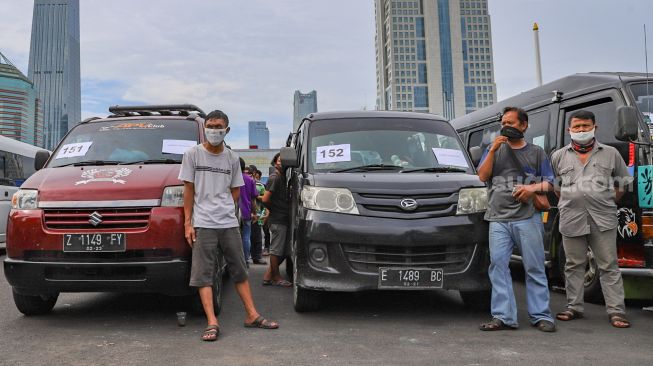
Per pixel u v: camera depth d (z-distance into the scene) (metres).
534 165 4.85
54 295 5.16
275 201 7.05
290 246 6.59
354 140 5.93
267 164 23.91
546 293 4.81
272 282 7.30
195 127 6.21
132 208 4.75
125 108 6.78
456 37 168.12
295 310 5.43
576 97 6.59
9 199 12.20
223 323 4.98
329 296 6.23
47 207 4.74
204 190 4.68
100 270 4.64
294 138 7.33
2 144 12.28
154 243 4.67
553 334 4.57
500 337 4.45
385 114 6.43
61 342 4.29
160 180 4.94
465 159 5.88
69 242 4.63
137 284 4.64
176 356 3.90
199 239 4.61
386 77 175.38
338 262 4.79
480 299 5.36
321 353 3.98
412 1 168.75
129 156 5.73
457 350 4.07
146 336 4.48
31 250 4.67
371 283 4.74
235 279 4.85
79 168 5.31
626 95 5.81
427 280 4.73
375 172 5.42
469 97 167.38
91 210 4.72
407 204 4.83
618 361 3.80
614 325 4.85
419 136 6.07
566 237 5.22
